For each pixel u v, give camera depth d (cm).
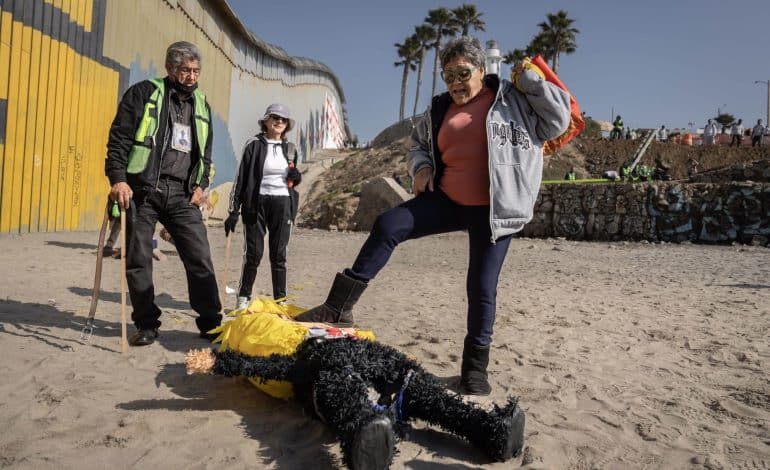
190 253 506
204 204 519
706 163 3703
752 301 815
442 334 580
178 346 492
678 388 429
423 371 317
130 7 1755
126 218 480
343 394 282
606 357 507
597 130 4938
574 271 1171
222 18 2856
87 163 1532
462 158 399
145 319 491
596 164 3741
